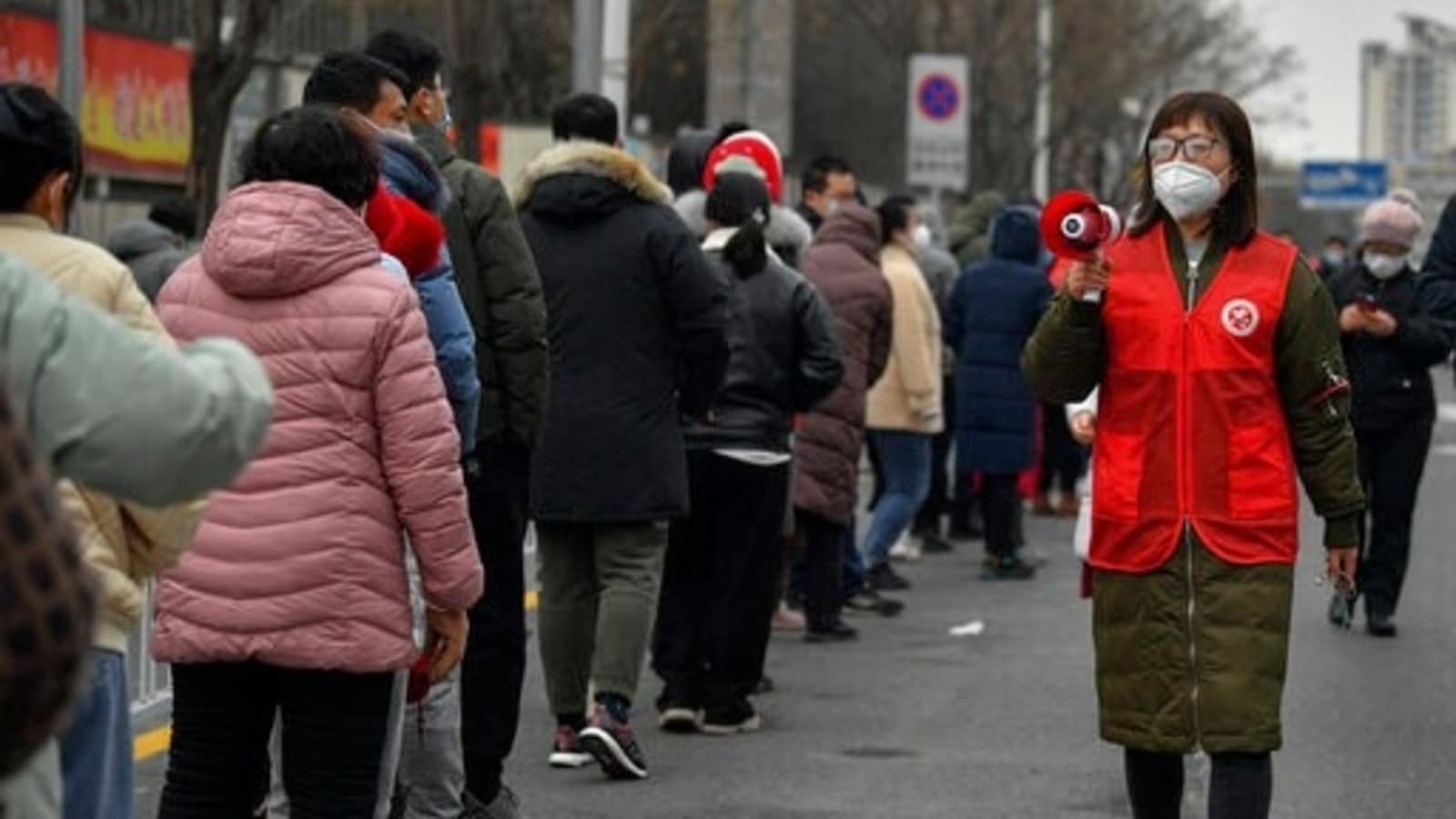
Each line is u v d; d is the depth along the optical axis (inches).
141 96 1979.6
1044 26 4020.7
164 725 810.8
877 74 4227.4
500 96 2527.1
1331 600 1080.8
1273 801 717.3
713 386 734.5
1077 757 783.1
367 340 473.1
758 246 800.9
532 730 818.8
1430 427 1019.3
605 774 743.7
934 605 1156.5
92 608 253.1
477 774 649.0
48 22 1808.6
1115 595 536.4
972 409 1246.9
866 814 699.4
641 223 722.2
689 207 877.8
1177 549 529.3
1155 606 531.8
